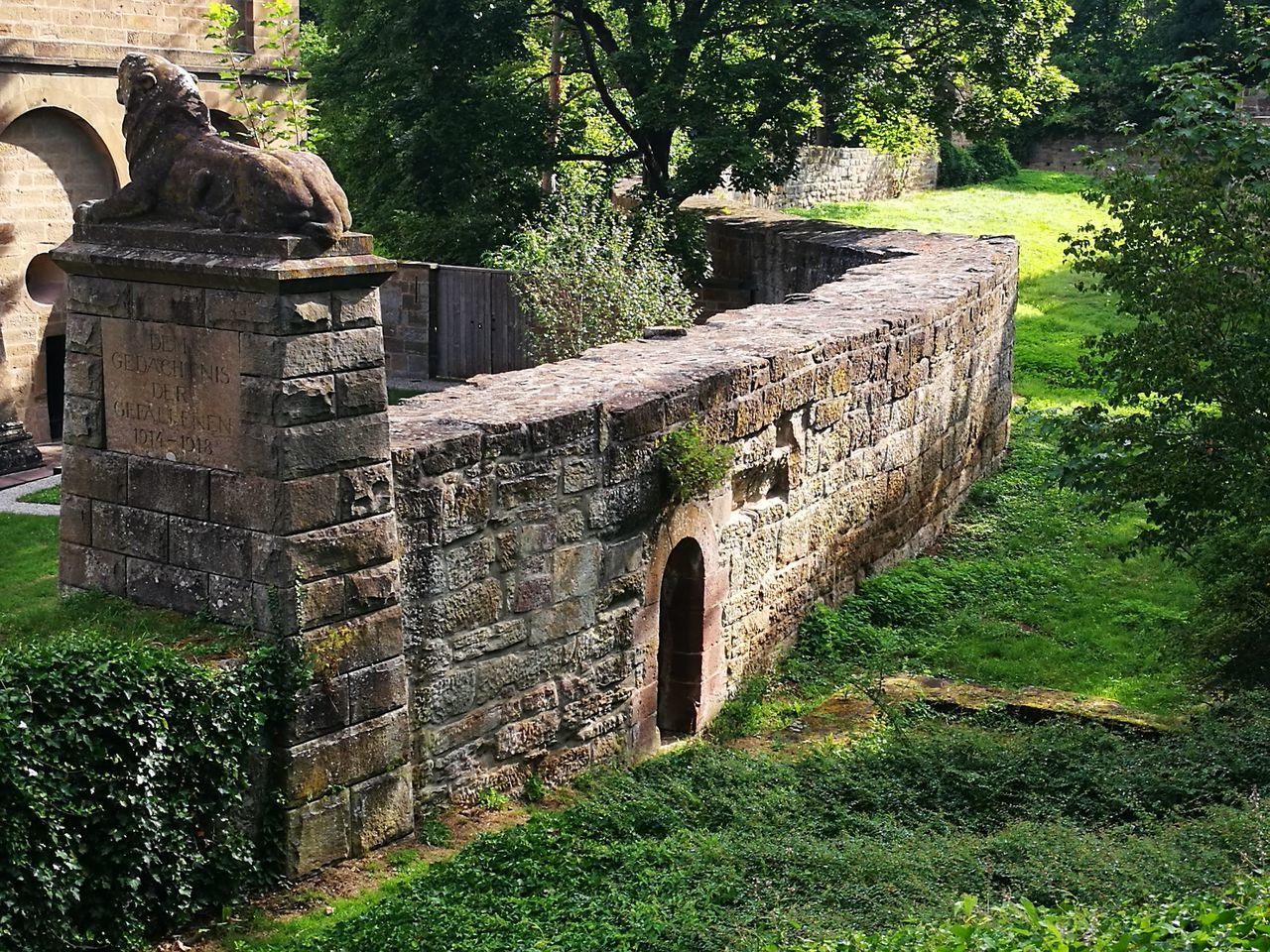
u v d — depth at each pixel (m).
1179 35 44.81
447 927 7.88
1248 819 8.48
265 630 8.59
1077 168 46.56
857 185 38.38
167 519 8.93
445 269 24.47
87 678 7.73
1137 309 12.34
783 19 23.84
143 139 8.78
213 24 20.94
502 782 10.18
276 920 8.30
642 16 24.73
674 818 9.77
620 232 21.09
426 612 9.43
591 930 7.79
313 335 8.44
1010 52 25.44
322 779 8.77
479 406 10.43
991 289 19.11
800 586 13.81
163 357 8.80
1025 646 14.02
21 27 20.17
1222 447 11.62
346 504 8.73
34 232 20.84
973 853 8.73
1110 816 9.63
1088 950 5.50
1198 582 15.07
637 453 10.95
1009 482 19.34
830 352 13.83
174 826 8.04
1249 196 11.77
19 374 20.91
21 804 7.38
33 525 16.44
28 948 7.36
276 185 8.32
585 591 10.68
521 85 26.16
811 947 6.85
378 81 25.05
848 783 10.32
